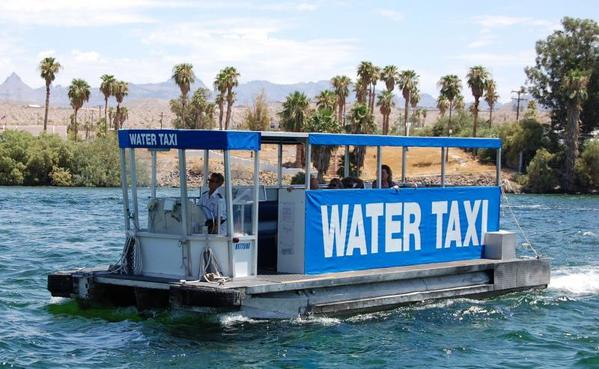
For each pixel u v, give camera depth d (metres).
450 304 18.19
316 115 76.50
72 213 50.16
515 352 15.07
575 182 95.19
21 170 96.06
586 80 95.56
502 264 19.50
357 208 17.28
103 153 95.38
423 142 18.28
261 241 17.06
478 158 90.31
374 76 108.00
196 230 15.77
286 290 15.24
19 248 29.91
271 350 14.32
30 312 17.30
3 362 13.59
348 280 16.20
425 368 13.82
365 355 14.30
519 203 73.69
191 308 14.92
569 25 100.75
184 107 117.19
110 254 28.50
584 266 26.36
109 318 16.22
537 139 100.19
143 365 13.45
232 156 20.25
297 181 19.64
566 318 17.89
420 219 18.66
